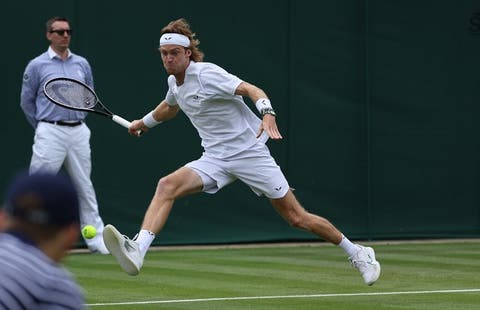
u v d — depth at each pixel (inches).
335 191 1307.8
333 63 1301.7
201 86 762.8
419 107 1337.4
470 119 1359.5
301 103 1291.8
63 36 1090.7
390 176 1332.4
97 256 1123.3
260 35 1273.4
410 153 1337.4
